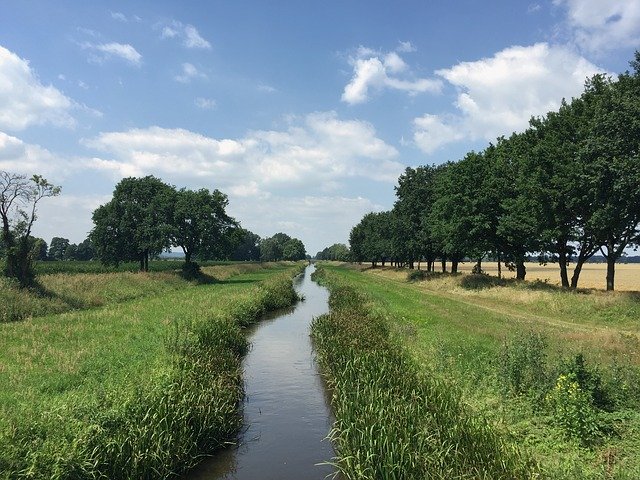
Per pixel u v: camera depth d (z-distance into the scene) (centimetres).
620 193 2620
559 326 2256
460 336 1866
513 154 4250
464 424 860
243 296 3350
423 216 5903
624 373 1097
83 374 1240
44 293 2806
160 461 889
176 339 1541
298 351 2125
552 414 950
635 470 706
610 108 2788
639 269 11794
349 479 910
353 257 13675
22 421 826
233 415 1210
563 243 3669
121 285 3850
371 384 1154
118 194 6141
